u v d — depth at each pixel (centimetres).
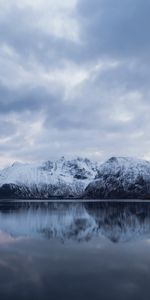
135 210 15088
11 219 10588
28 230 7588
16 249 5184
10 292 3195
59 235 6744
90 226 8312
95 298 3033
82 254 4809
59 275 3747
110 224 8731
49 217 11381
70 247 5344
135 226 8188
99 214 12644
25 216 11950
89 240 6041
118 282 3488
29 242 5850
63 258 4553
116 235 6644
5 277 3678
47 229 7775
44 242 5847
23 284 3438
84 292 3194
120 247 5322
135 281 3516
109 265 4175
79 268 4038
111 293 3164
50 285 3406
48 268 4038
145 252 4912
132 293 3155
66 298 3031
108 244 5619
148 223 8869
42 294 3142
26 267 4097
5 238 6350
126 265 4162
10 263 4288
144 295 3100
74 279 3594
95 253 4875
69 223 9169
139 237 6347
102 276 3709
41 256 4688
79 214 12825
